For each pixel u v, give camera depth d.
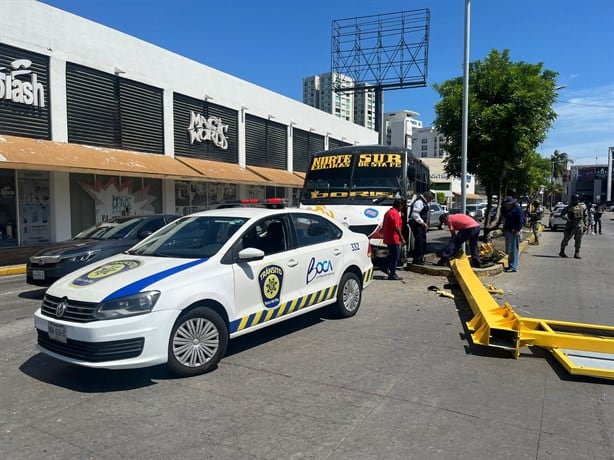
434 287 8.89
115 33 17.58
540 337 5.15
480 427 3.60
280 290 5.48
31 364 5.01
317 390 4.28
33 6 14.69
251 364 4.94
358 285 7.08
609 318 7.02
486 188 15.43
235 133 24.97
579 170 113.69
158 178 18.77
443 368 4.84
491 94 13.12
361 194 11.25
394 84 34.62
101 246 8.35
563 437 3.45
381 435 3.47
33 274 8.02
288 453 3.22
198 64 21.92
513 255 11.25
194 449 3.27
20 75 14.41
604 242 20.36
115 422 3.67
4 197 15.23
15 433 3.51
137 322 4.12
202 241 5.30
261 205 6.83
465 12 10.86
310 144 32.66
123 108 18.09
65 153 14.94
